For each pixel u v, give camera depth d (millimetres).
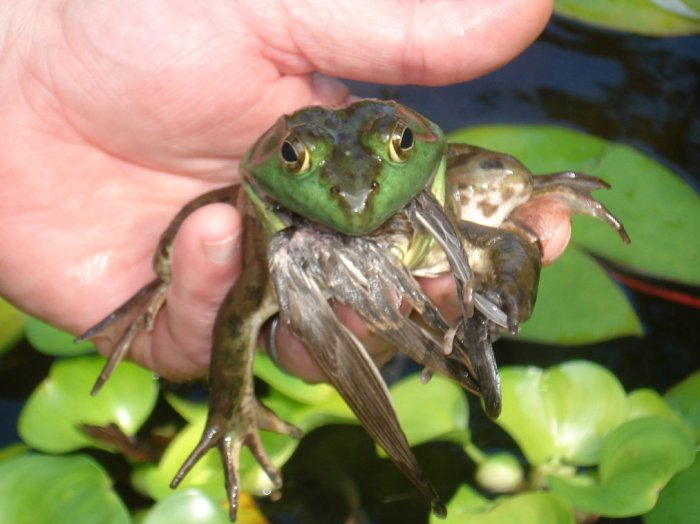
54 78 473
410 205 399
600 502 433
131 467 468
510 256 397
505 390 472
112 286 475
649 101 600
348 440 478
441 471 465
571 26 634
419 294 402
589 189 464
